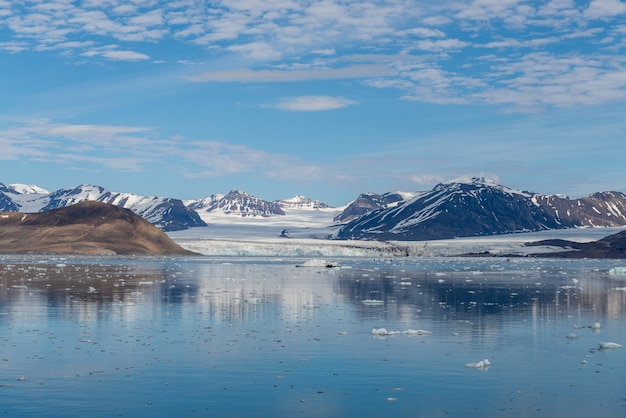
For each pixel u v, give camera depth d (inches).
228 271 4468.5
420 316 1824.6
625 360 1226.6
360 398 981.8
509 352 1293.1
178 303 2106.3
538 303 2198.6
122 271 4234.7
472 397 988.6
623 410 932.6
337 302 2190.0
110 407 932.6
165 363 1181.7
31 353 1261.1
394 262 7436.0
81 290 2571.4
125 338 1421.0
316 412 919.0
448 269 5226.4
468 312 1926.7
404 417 900.6
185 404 948.0
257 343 1369.3
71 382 1053.8
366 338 1437.0
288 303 2145.7
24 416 892.0
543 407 943.7
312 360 1210.6
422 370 1141.1
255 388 1027.3
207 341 1389.0
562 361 1214.3
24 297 2265.0
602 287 2997.0
